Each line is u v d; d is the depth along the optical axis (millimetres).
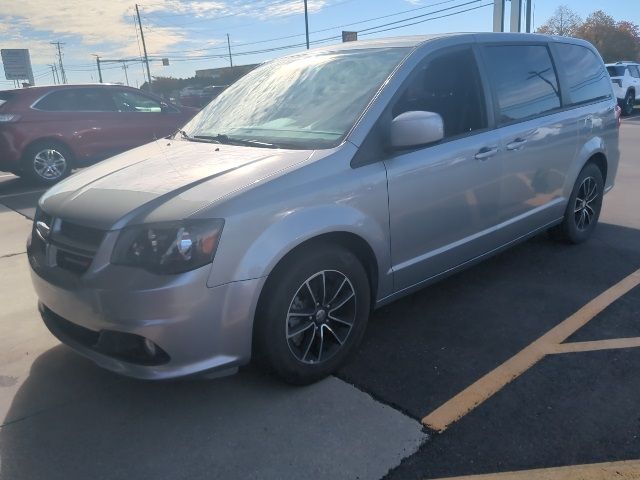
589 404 2943
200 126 4145
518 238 4562
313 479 2492
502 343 3617
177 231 2602
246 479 2508
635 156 11070
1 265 5508
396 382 3207
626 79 21656
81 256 2785
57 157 10062
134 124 10664
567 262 5016
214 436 2797
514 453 2602
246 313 2758
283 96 3879
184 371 2695
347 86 3609
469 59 3996
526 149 4301
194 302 2609
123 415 2990
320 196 2982
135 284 2584
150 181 3025
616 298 4234
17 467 2621
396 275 3512
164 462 2631
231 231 2672
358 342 3371
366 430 2799
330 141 3242
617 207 6992
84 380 3330
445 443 2684
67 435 2840
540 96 4586
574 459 2553
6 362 3562
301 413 2947
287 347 2979
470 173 3826
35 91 9867
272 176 2898
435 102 3688
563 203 4992
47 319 3180
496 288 4484
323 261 3025
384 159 3316
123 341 2703
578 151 5000
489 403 2977
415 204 3482
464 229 3910
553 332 3740
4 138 9586
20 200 8875
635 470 2471
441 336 3729
